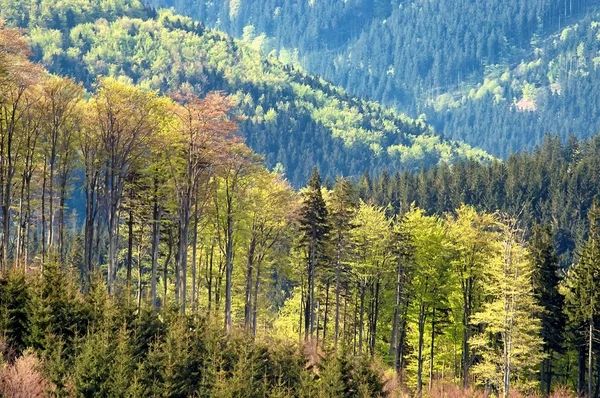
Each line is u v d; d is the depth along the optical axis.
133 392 36.34
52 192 58.75
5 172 56.16
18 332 40.09
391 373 64.62
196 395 40.53
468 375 68.88
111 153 54.56
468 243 66.19
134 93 55.59
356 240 70.06
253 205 63.41
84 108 55.50
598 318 68.12
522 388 62.28
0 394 33.34
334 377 44.72
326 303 71.94
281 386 43.44
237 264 69.38
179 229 58.38
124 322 40.50
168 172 57.00
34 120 53.88
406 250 68.44
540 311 63.47
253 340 46.44
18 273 42.16
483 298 69.19
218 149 55.88
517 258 57.66
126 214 63.34
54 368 36.22
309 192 67.81
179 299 57.22
